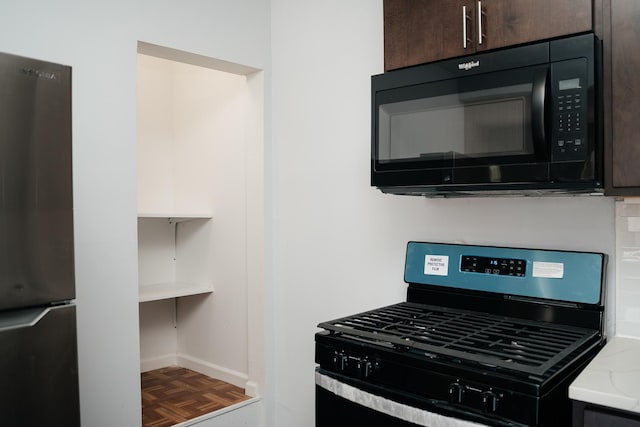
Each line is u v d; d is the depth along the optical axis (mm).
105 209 2045
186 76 3359
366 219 2234
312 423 2498
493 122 1416
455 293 1827
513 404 1124
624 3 1233
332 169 2381
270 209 2676
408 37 1625
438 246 1878
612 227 1547
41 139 1246
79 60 1979
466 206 1889
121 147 2098
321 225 2439
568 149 1283
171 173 3490
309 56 2486
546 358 1218
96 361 2006
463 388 1204
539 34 1355
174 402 2699
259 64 2635
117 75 2090
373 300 2209
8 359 1163
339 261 2355
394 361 1344
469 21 1489
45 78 1254
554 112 1307
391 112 1648
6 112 1181
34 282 1232
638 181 1229
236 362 2992
